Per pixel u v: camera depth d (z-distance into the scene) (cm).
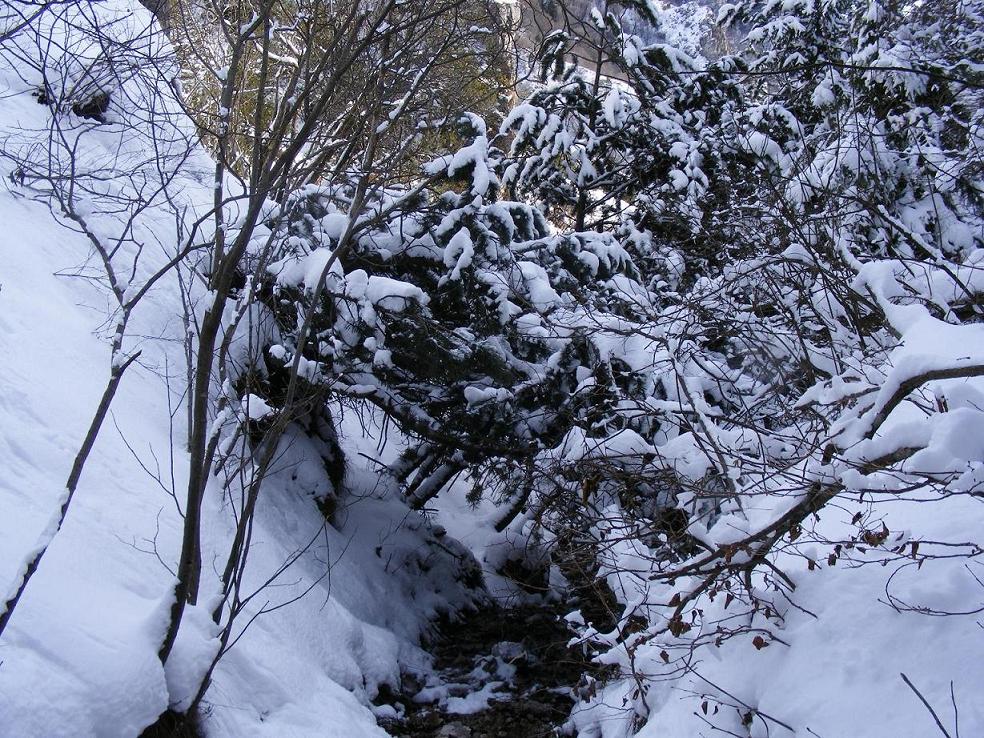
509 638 899
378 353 775
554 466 652
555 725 661
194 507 426
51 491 509
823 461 374
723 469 505
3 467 495
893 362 538
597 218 1309
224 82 596
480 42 712
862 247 797
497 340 798
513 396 799
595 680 581
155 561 536
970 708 315
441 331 771
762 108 1074
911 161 855
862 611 400
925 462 316
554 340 801
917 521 431
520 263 825
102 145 901
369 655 707
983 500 386
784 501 405
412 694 730
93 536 504
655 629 488
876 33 930
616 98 1140
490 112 1200
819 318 616
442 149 870
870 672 366
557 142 1104
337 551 844
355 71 586
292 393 493
